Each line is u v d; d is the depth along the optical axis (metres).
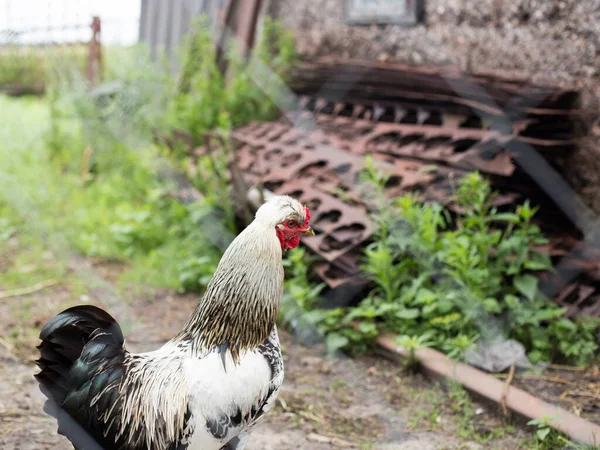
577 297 2.16
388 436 1.73
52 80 3.98
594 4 2.28
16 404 1.78
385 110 2.68
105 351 1.37
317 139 2.59
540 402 1.78
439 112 2.51
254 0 3.29
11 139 3.66
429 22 2.84
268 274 1.40
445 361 1.95
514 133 2.22
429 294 2.05
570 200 2.35
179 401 1.35
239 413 1.37
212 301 1.41
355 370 1.99
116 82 3.62
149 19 4.25
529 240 2.13
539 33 2.44
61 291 2.36
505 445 1.70
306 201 2.31
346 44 3.21
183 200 2.74
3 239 2.78
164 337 2.12
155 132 3.13
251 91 3.12
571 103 2.34
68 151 3.53
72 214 2.96
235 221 2.53
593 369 1.99
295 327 2.14
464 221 2.17
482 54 2.64
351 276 2.15
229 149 2.63
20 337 2.07
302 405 1.84
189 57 3.44
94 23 3.83
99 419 1.35
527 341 2.05
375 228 2.13
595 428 1.68
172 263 2.55
